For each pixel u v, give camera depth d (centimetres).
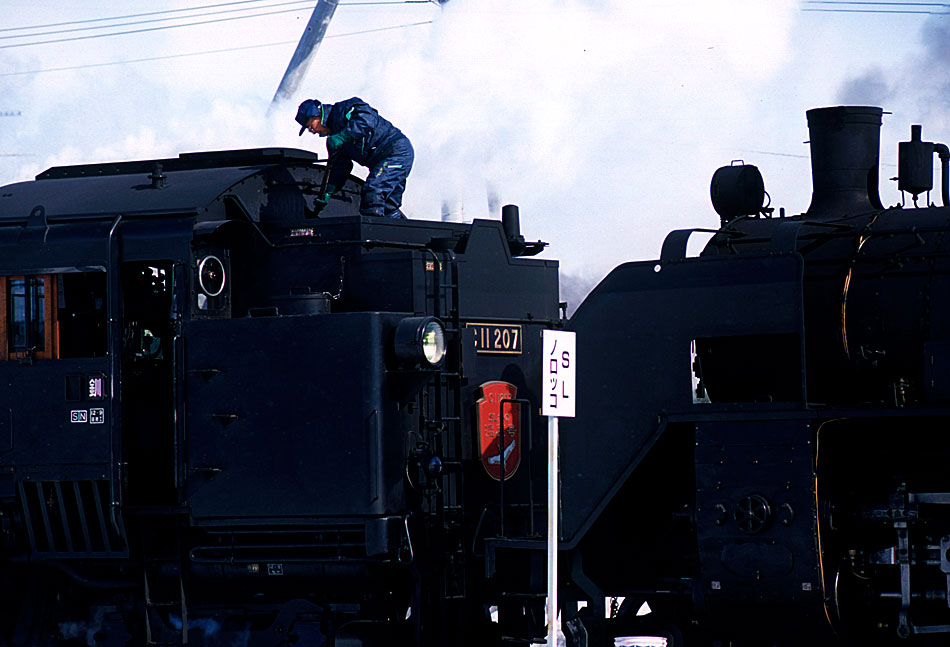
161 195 1582
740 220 1485
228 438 1510
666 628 1438
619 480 1377
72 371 1551
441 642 1538
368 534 1452
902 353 1318
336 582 1516
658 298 1373
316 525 1488
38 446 1562
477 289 1641
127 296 1584
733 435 1316
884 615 1334
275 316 1509
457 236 1722
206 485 1515
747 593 1307
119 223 1553
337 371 1473
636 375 1377
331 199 1758
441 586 1537
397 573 1545
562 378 1262
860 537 1348
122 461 1536
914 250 1320
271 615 1590
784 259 1316
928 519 1307
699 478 1326
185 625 1549
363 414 1459
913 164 1435
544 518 1712
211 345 1521
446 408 1580
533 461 1716
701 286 1353
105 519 1541
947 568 1262
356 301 1582
